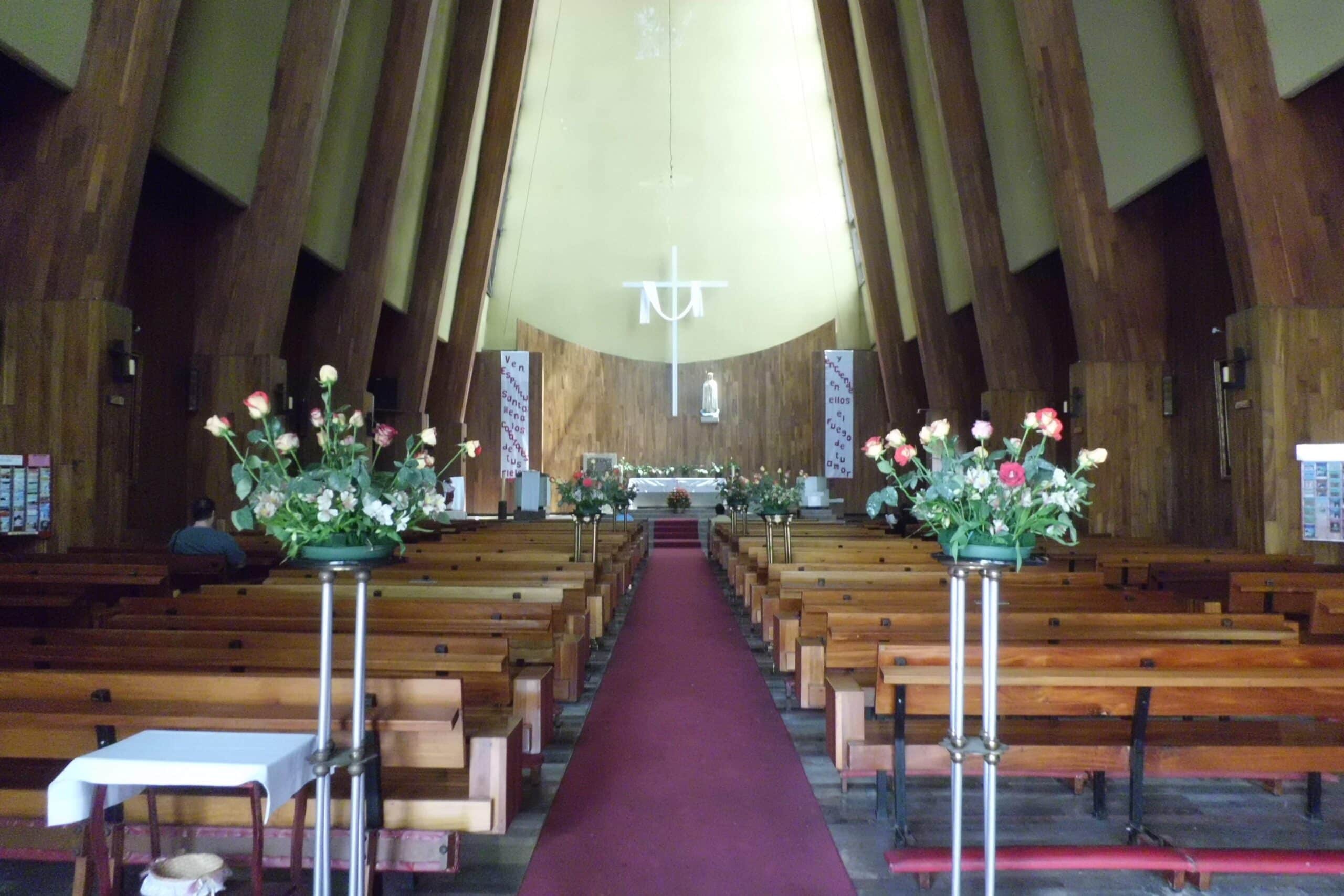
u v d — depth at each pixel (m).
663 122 20.42
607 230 20.86
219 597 4.49
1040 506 2.38
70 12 6.74
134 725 2.60
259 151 9.67
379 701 2.71
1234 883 2.94
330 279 12.37
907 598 4.57
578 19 19.56
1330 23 6.38
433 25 12.51
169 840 2.72
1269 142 7.04
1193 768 3.20
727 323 20.97
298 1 9.70
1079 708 3.14
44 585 5.02
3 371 7.09
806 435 20.78
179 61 8.20
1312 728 3.47
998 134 11.70
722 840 3.29
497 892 2.89
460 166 15.13
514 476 20.09
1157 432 9.88
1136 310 9.89
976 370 14.77
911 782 3.90
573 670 4.75
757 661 6.45
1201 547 8.27
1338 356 7.13
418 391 15.19
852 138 16.94
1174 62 8.27
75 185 7.04
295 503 2.21
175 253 9.48
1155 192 9.84
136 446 8.59
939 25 12.05
